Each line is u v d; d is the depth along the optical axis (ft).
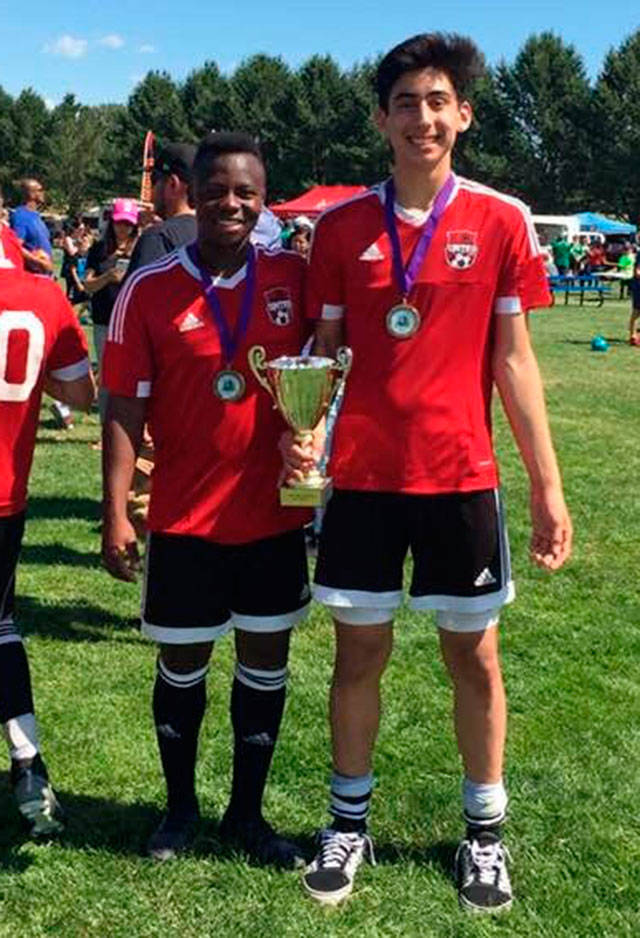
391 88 8.52
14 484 9.93
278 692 10.12
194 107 263.08
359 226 8.81
